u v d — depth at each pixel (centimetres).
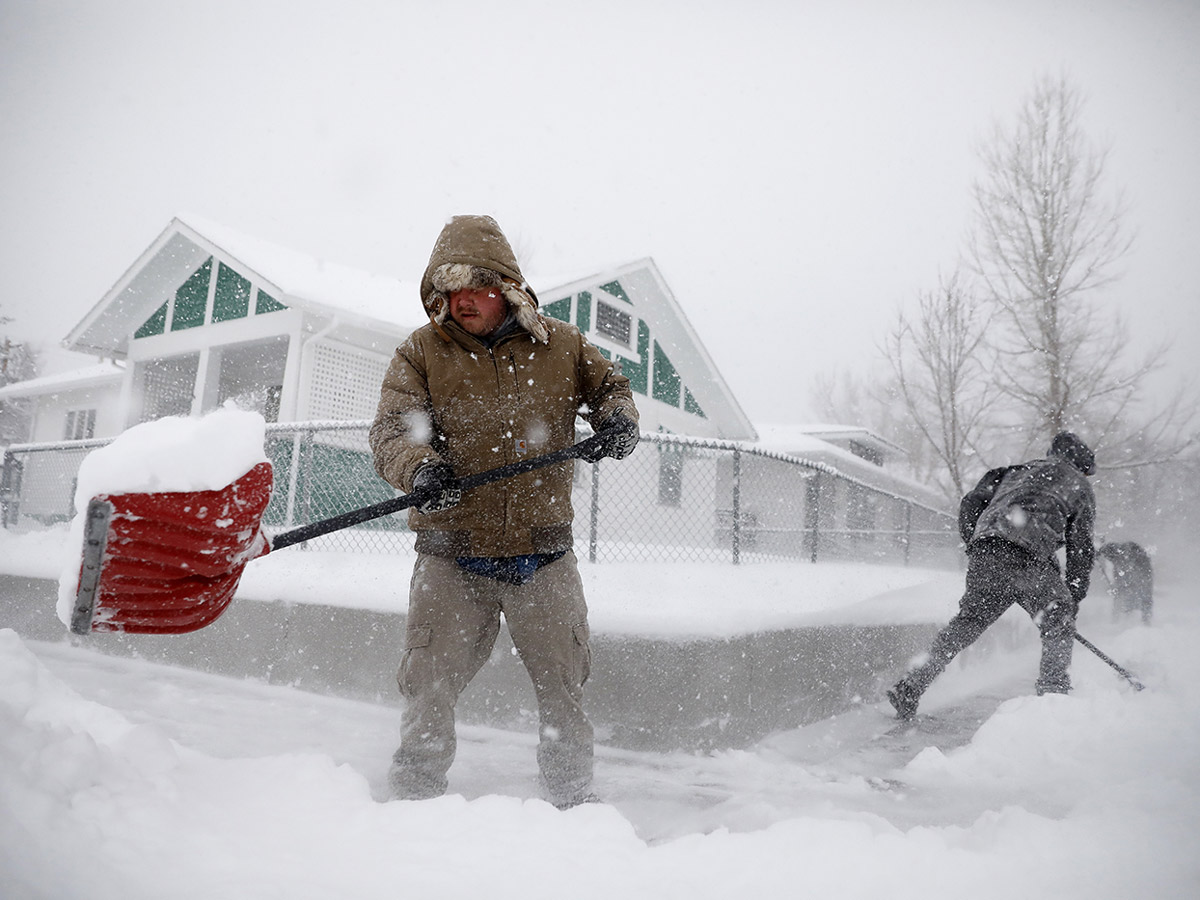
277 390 1257
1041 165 1733
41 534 633
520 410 241
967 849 185
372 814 173
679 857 165
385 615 389
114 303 1215
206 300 1151
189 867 141
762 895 150
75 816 149
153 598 181
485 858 157
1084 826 190
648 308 1472
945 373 1758
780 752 335
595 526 441
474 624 236
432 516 238
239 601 442
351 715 360
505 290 237
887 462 2483
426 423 238
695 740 314
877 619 466
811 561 623
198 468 178
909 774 303
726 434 1662
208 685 416
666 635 320
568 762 234
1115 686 457
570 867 156
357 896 138
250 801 174
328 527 207
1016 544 404
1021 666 625
